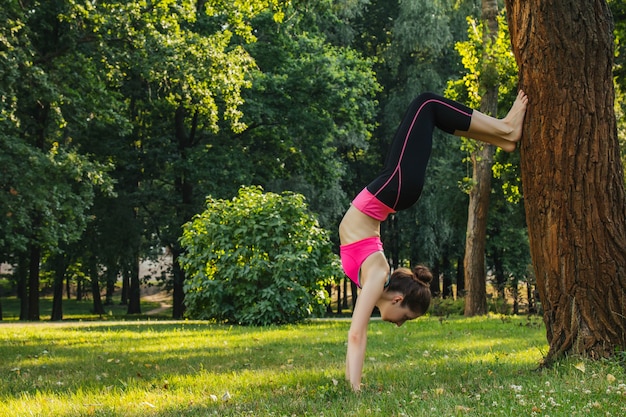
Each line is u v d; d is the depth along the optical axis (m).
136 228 34.00
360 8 35.75
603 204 5.79
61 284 36.06
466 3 33.56
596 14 5.81
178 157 31.17
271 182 33.53
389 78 39.66
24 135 29.05
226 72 23.36
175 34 23.22
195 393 5.54
